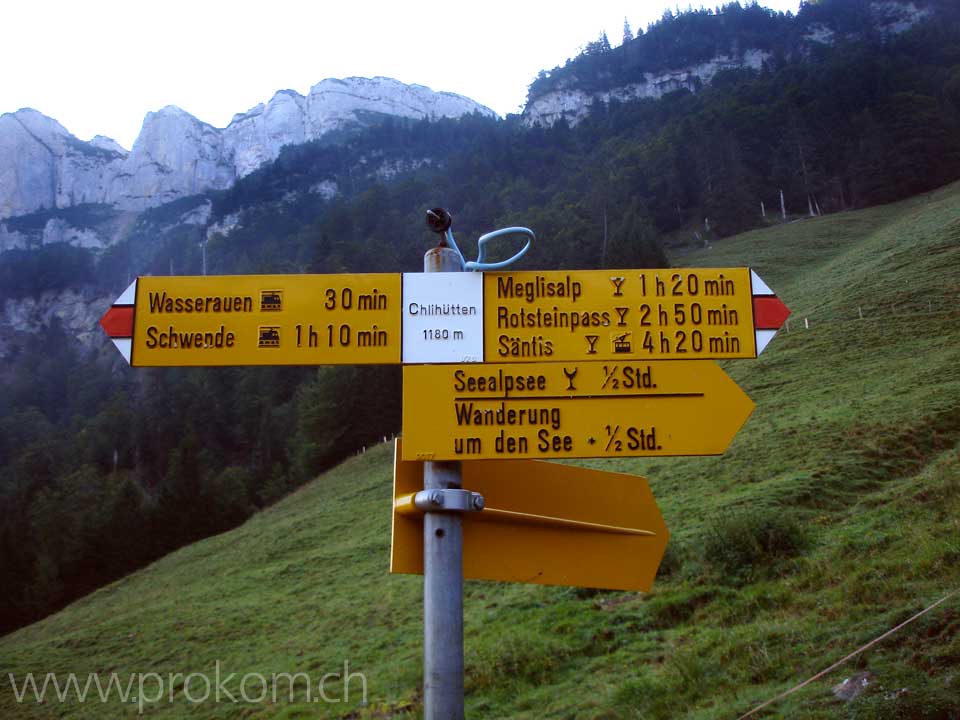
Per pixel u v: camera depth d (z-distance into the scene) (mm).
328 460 55969
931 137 90125
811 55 196750
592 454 3480
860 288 40219
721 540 12164
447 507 3301
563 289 3664
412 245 95312
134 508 52406
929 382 21984
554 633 11617
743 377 31250
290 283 3646
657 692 8211
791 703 6445
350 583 22062
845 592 9180
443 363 3564
